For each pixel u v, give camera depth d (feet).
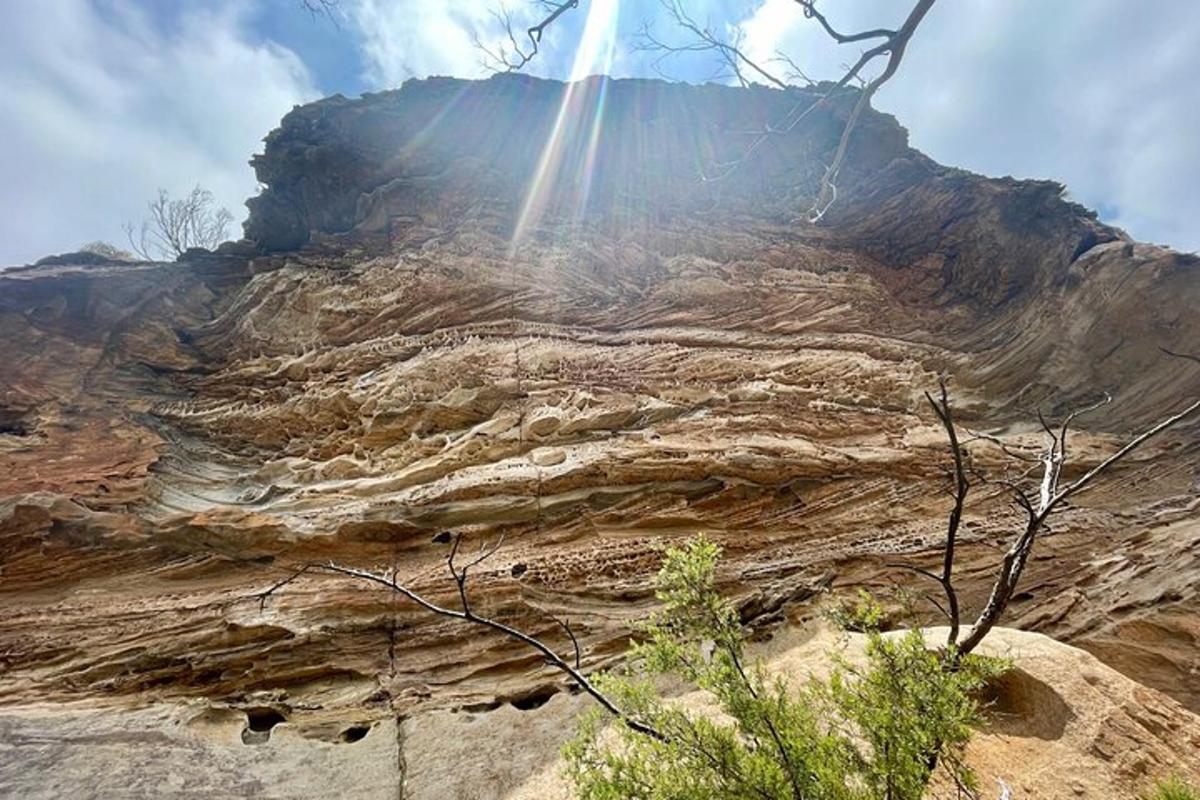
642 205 52.80
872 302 43.88
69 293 37.14
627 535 24.56
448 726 16.74
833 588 21.97
